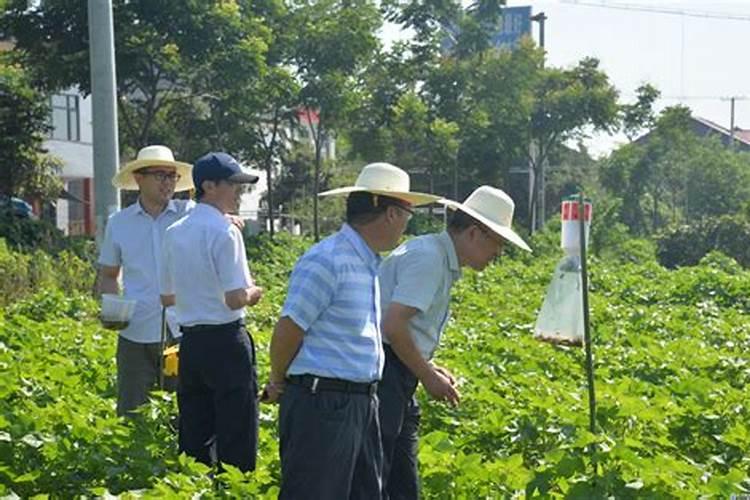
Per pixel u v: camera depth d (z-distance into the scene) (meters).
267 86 39.09
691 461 8.87
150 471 7.97
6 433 8.36
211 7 34.84
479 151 50.50
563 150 64.88
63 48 33.97
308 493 6.57
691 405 10.16
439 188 51.91
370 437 6.81
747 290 25.12
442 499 7.82
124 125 40.69
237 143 42.56
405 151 49.12
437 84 48.62
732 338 17.69
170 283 8.78
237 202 8.61
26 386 10.53
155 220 9.77
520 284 28.06
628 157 62.22
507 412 10.10
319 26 41.91
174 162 9.76
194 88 37.53
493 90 49.34
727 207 74.94
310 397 6.57
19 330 14.78
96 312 18.48
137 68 33.72
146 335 9.70
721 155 77.25
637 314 20.09
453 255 7.36
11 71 34.56
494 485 7.94
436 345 7.52
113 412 9.90
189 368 8.47
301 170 53.59
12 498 7.35
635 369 13.53
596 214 47.84
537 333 8.73
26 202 38.53
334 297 6.62
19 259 22.91
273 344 6.61
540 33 64.38
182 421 8.62
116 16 33.62
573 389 11.38
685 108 57.56
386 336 7.14
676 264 49.75
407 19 48.28
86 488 7.90
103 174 19.05
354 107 42.53
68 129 53.00
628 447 8.04
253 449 8.44
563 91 51.34
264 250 35.78
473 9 49.84
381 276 7.32
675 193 76.19
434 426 9.98
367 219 6.77
